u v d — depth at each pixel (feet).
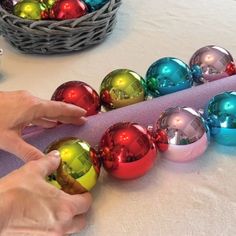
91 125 1.41
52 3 1.84
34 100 1.32
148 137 1.30
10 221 1.03
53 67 1.87
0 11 1.83
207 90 1.54
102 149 1.29
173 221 1.21
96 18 1.84
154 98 1.57
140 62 1.88
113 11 1.92
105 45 2.00
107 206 1.26
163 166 1.38
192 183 1.33
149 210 1.25
